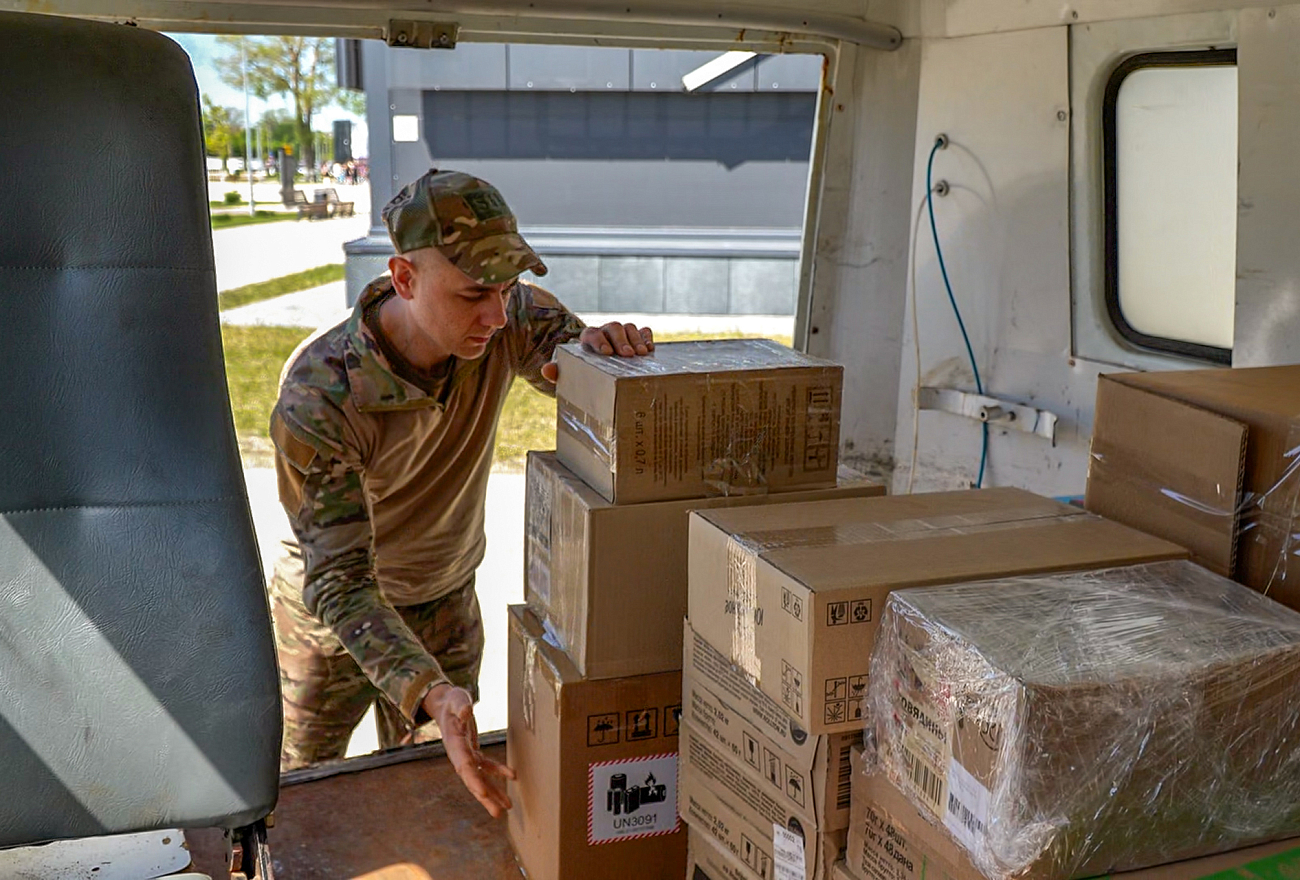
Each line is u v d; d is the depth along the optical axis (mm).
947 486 2623
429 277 1766
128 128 1229
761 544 1303
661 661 1546
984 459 2527
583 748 1533
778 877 1327
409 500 2125
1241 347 1945
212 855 1475
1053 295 2334
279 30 2146
